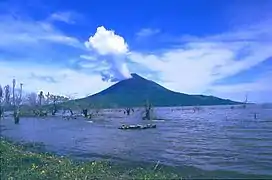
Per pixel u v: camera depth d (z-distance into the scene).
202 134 56.47
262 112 166.38
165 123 89.50
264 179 21.77
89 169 24.88
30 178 21.58
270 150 36.53
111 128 75.00
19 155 27.94
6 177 21.55
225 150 37.06
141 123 91.00
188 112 190.75
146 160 30.56
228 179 21.50
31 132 66.19
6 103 186.50
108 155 34.12
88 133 62.75
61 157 31.41
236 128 68.00
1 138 49.28
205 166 27.30
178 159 31.14
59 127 81.31
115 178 22.55
